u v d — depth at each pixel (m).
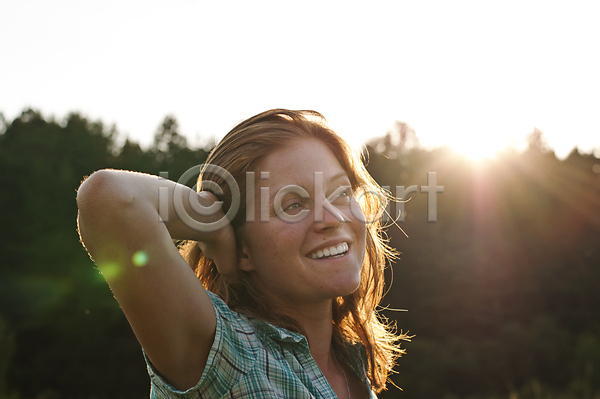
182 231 0.90
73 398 19.98
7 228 23.14
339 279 1.00
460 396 19.16
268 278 1.02
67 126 28.98
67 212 23.72
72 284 21.73
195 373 0.84
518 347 19.83
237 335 0.90
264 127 1.06
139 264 0.74
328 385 1.01
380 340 1.46
